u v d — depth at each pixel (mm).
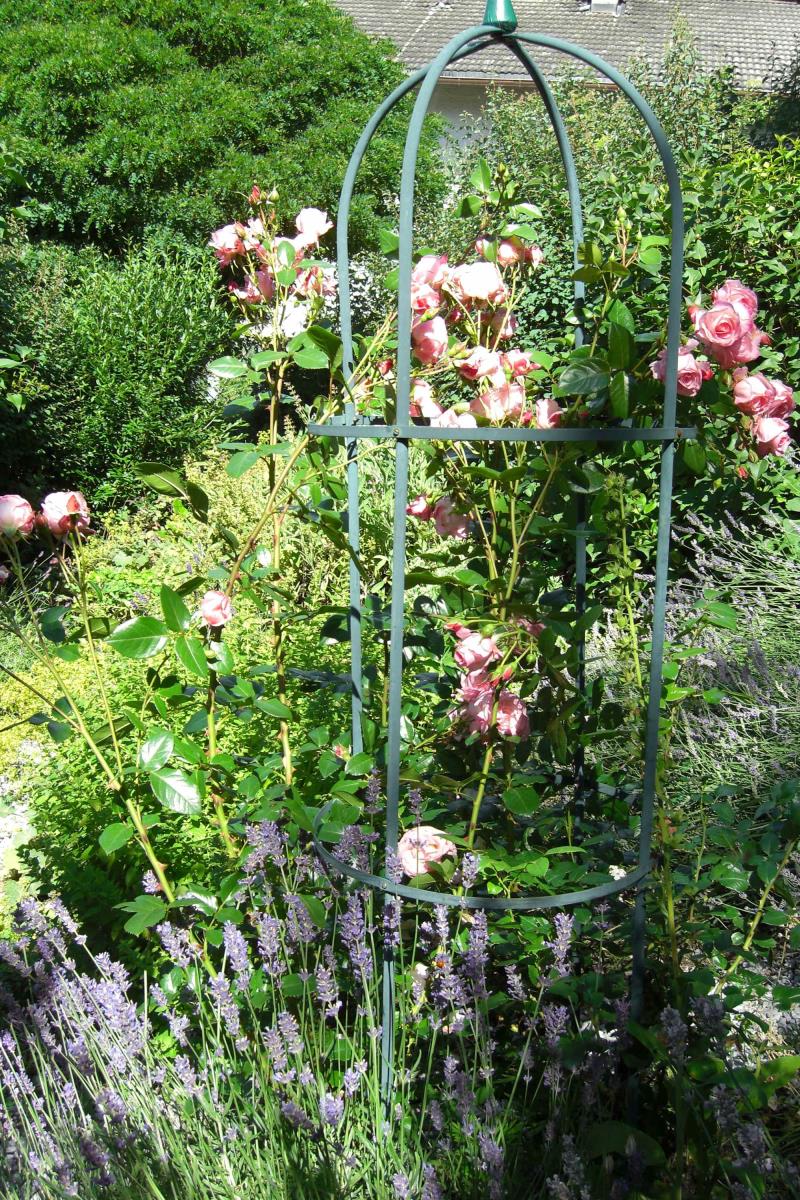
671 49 10961
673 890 1865
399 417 1595
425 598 2230
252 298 2217
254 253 2242
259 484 5438
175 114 9547
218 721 2473
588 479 1831
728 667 2910
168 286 7570
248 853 1905
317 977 1698
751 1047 1814
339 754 2285
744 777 2658
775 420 1977
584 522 2135
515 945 1896
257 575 2148
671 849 1757
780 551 3744
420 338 1848
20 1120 1784
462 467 1803
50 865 2549
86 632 2018
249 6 10180
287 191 9648
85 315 7215
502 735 1859
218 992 1665
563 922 1696
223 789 2102
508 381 1995
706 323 1766
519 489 2053
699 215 4578
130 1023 1716
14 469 7027
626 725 1976
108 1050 1725
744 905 2338
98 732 2023
